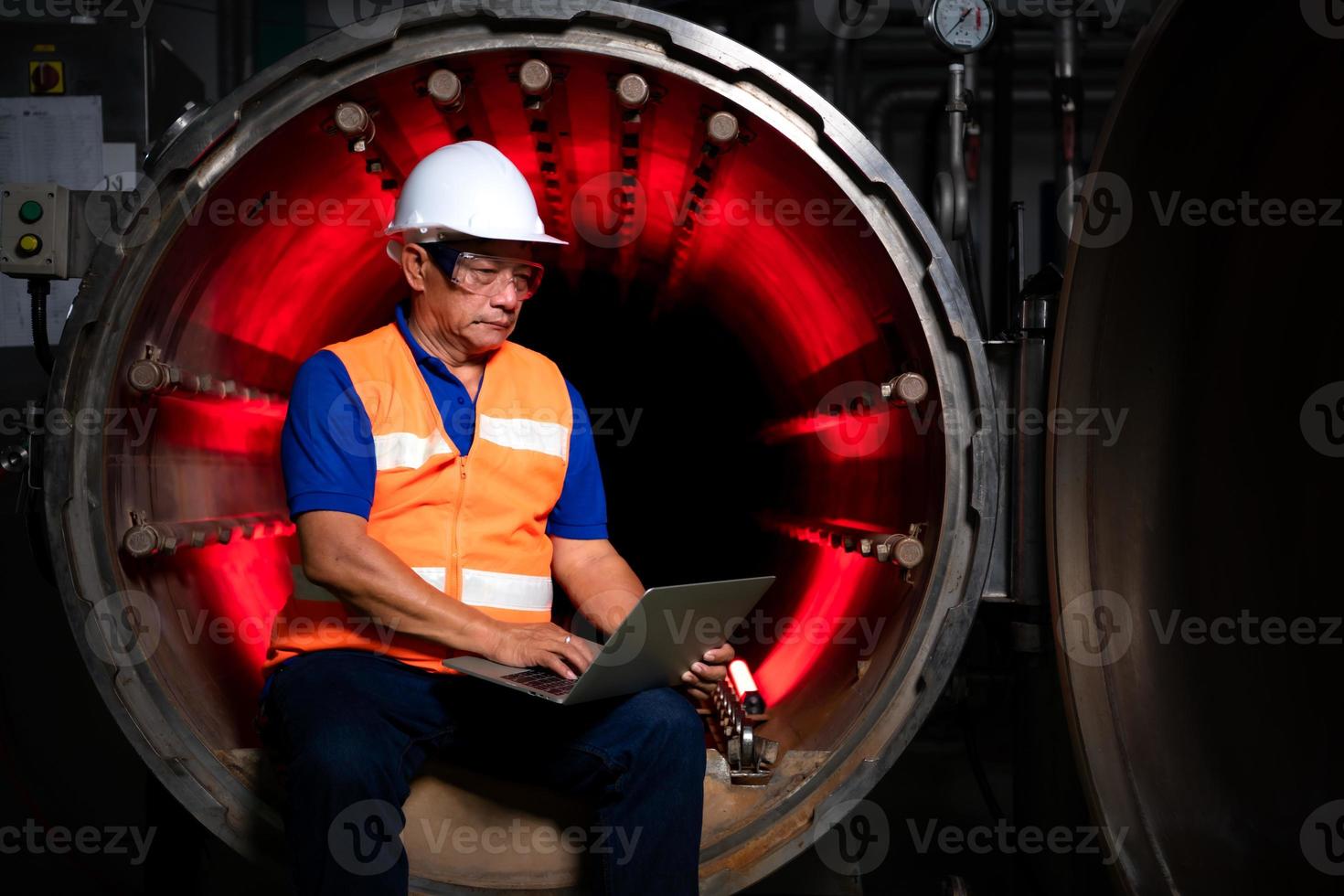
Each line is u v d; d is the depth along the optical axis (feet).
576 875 8.38
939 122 21.30
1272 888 7.49
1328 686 7.38
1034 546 8.70
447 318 8.80
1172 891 7.64
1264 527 7.83
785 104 8.21
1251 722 7.82
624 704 7.96
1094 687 8.05
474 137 10.11
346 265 11.40
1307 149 7.33
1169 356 8.27
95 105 11.92
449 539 8.59
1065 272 7.82
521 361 9.50
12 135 11.93
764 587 7.81
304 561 8.13
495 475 8.84
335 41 7.88
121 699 7.75
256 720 8.46
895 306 8.70
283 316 11.04
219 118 7.75
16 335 11.63
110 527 7.79
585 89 8.96
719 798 8.46
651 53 8.10
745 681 10.39
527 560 8.95
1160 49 6.98
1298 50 6.96
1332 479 7.40
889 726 8.21
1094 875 9.52
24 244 8.57
